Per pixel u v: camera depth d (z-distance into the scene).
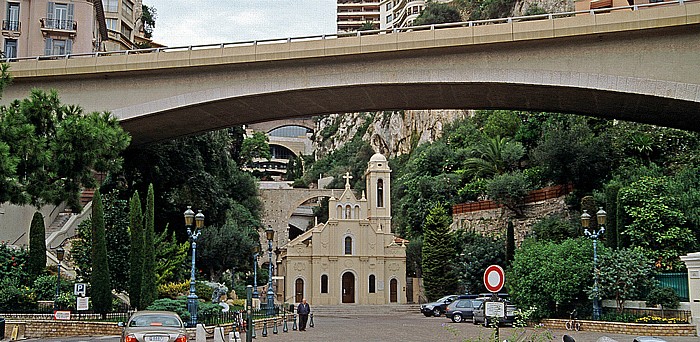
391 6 165.62
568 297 32.72
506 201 59.00
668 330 27.81
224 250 55.59
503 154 66.38
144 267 31.52
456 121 92.88
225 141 58.94
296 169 152.75
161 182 52.41
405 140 119.00
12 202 25.33
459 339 27.48
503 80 36.47
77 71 40.97
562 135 54.53
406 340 27.03
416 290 73.12
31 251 34.44
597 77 35.03
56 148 25.53
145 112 41.00
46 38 54.81
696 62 33.84
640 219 36.34
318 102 42.34
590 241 34.09
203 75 40.62
